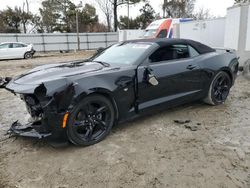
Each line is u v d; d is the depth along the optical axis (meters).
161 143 3.52
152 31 16.36
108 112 3.61
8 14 39.53
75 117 3.26
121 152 3.30
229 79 5.17
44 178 2.80
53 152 3.34
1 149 3.44
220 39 11.27
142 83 3.86
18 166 3.04
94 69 3.75
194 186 2.61
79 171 2.91
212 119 4.37
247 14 8.27
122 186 2.63
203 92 4.79
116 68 3.76
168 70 4.13
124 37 21.78
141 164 3.02
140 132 3.88
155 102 4.09
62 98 3.10
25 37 25.98
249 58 8.39
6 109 5.17
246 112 4.70
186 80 4.41
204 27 12.07
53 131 3.17
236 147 3.38
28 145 3.54
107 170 2.92
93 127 3.51
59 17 41.16
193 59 4.57
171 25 15.98
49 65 4.30
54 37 27.31
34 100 3.32
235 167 2.92
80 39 28.77
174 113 4.68
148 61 4.00
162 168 2.93
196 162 3.04
